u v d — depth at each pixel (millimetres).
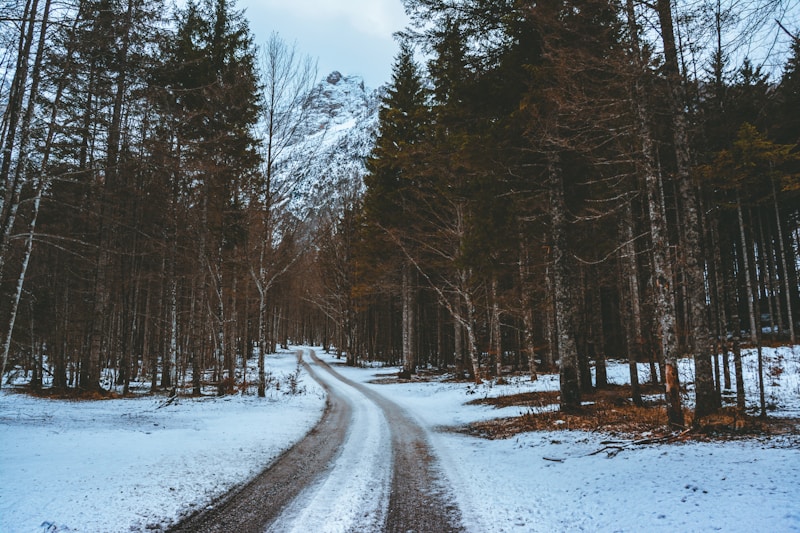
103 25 9625
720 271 14055
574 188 13906
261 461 8156
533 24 11180
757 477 5281
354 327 42406
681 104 8727
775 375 15930
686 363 20484
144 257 23719
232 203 19359
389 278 33125
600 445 8320
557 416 11633
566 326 12195
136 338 33625
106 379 26047
